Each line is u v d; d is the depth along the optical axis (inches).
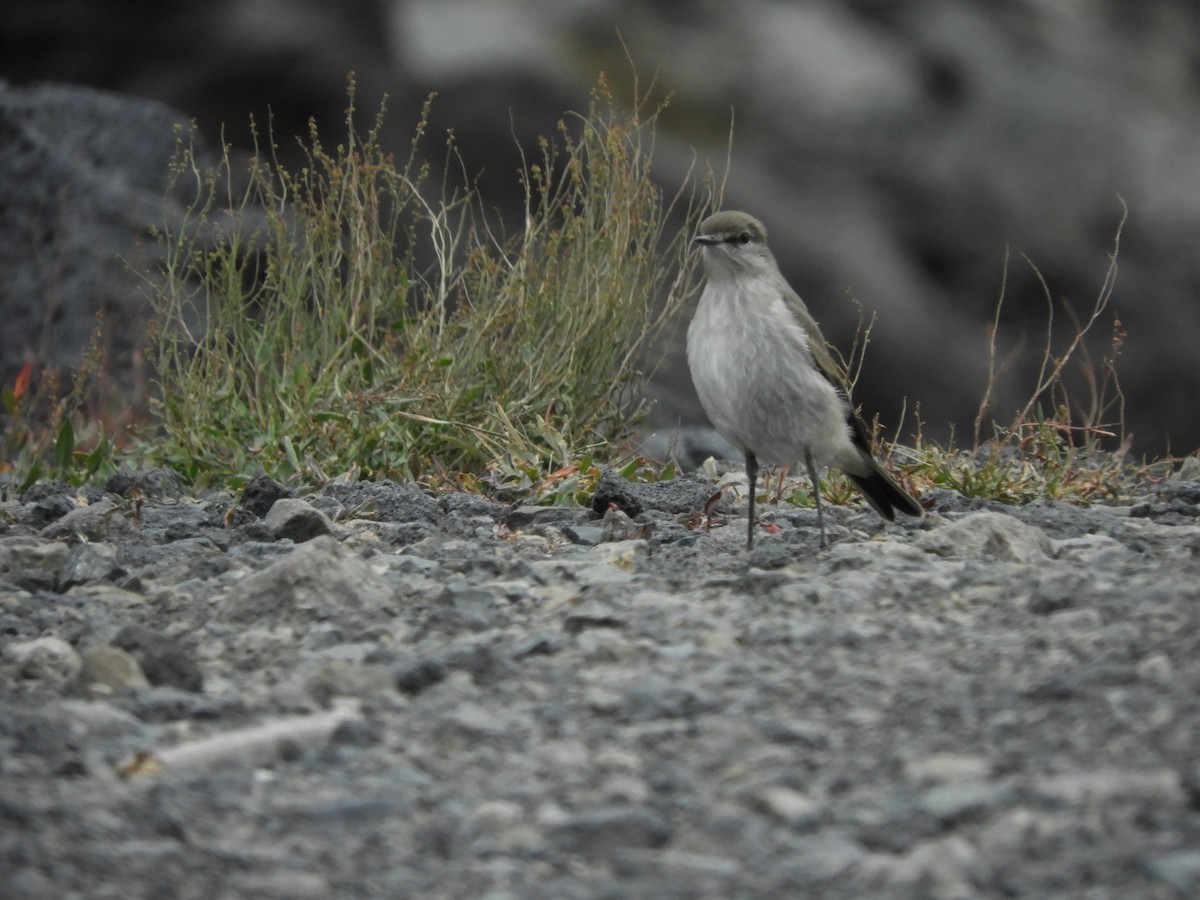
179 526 424.8
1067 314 1344.7
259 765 243.8
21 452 577.6
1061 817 211.3
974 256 1355.8
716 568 366.3
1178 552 372.5
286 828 219.9
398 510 450.0
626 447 542.3
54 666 297.9
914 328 1272.1
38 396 613.3
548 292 527.2
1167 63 1545.3
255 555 390.9
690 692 265.3
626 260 548.1
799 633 302.0
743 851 209.8
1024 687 259.4
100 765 240.2
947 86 1438.2
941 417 1261.1
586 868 207.8
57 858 204.2
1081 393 1300.4
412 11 1342.3
